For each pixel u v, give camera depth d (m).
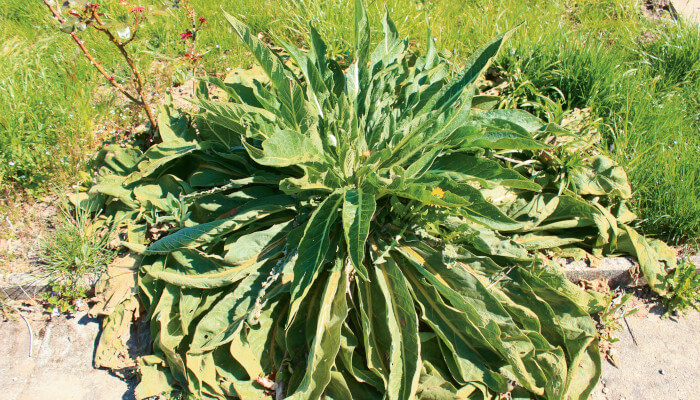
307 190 2.86
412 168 2.74
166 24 4.77
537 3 5.32
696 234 3.33
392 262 2.71
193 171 3.35
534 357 2.58
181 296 2.71
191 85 4.45
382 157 2.77
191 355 2.57
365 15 3.21
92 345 2.91
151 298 2.80
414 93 3.29
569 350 2.68
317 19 4.54
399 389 2.38
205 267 2.77
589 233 3.22
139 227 3.14
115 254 3.15
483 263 2.77
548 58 4.38
